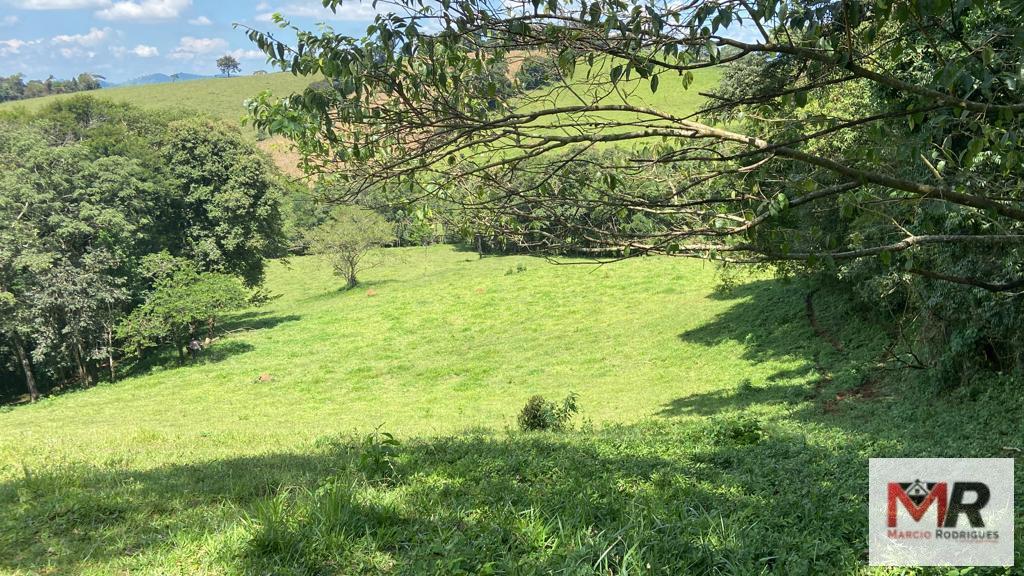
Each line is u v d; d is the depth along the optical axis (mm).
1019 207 5312
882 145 4977
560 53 4062
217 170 49594
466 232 5078
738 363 27438
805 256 4859
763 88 4664
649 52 3945
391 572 4891
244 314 55938
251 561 4988
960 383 15430
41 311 39688
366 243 61000
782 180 5008
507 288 51938
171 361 42562
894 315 21719
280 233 54062
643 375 29188
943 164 5383
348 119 4180
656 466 8688
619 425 16344
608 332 38125
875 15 3900
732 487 7480
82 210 41656
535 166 5039
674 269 51094
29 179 41781
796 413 17391
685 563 4824
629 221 5172
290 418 27609
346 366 37781
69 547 5711
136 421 28547
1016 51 4273
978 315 13758
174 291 42438
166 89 139625
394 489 7039
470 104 4465
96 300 40375
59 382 46438
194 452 12930
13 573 5164
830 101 10656
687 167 5340
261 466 9328
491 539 5363
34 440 17281
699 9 3746
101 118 60188
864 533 5711
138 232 45562
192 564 5090
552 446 10523
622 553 4914
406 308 49938
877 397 18000
